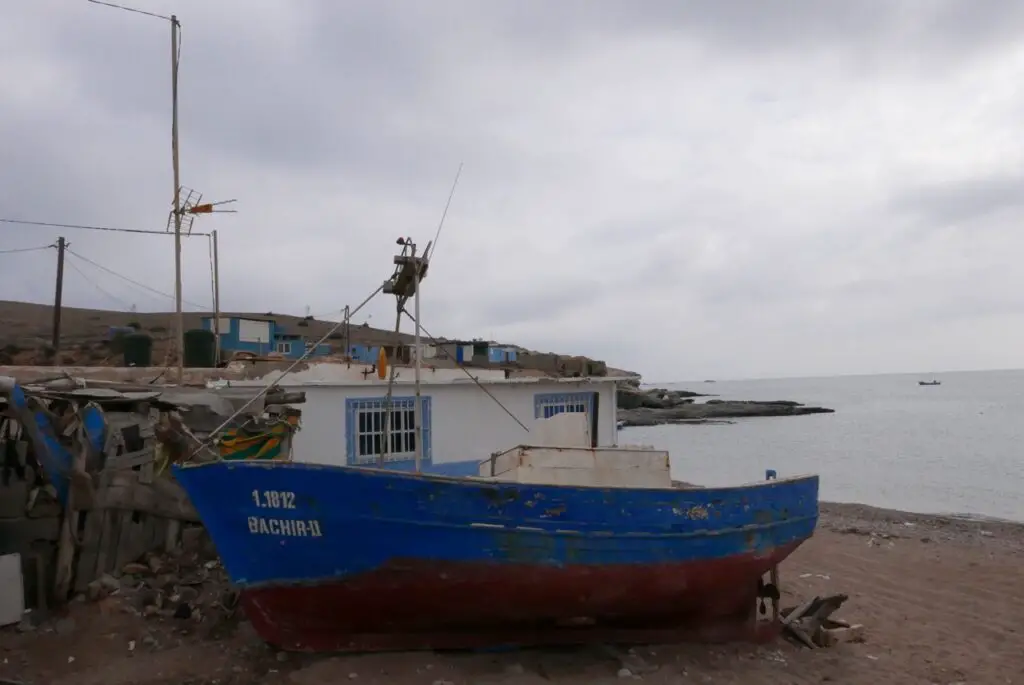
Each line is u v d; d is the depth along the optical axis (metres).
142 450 8.97
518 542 7.30
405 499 7.00
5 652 6.84
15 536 7.80
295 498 6.84
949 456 38.53
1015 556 15.47
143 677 6.62
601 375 18.25
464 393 15.66
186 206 16.36
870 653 9.09
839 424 64.31
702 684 7.43
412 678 6.96
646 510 7.80
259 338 23.88
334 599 7.09
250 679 6.77
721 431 60.34
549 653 8.04
